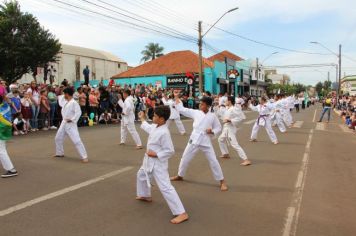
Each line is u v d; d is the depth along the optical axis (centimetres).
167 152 536
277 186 723
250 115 2828
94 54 6334
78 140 894
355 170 883
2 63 3659
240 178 782
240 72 5147
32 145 1105
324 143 1336
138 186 600
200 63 2647
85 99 1714
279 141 1359
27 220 514
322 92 8925
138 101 2061
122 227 498
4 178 731
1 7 3722
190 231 491
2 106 740
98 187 682
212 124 712
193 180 755
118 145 1155
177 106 746
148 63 4700
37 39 3697
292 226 517
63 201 597
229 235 481
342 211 585
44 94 1515
